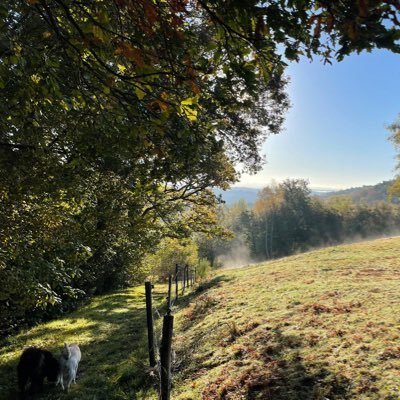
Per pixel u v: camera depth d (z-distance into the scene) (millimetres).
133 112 3686
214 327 9797
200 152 4633
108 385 8102
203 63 3123
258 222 95250
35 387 8461
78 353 9125
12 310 12672
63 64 4316
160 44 3053
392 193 52312
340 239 96938
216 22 2740
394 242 23641
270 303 10734
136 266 32094
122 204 14680
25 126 5625
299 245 91750
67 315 19125
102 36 2850
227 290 14750
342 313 8367
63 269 9344
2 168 7316
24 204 9086
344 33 2109
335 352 6453
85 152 7773
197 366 7715
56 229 10227
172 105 3270
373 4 1933
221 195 23516
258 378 6266
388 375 5332
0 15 3344
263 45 2662
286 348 7141
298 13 2289
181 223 25266
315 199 105125
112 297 24375
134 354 10062
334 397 5234
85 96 3955
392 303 8391
